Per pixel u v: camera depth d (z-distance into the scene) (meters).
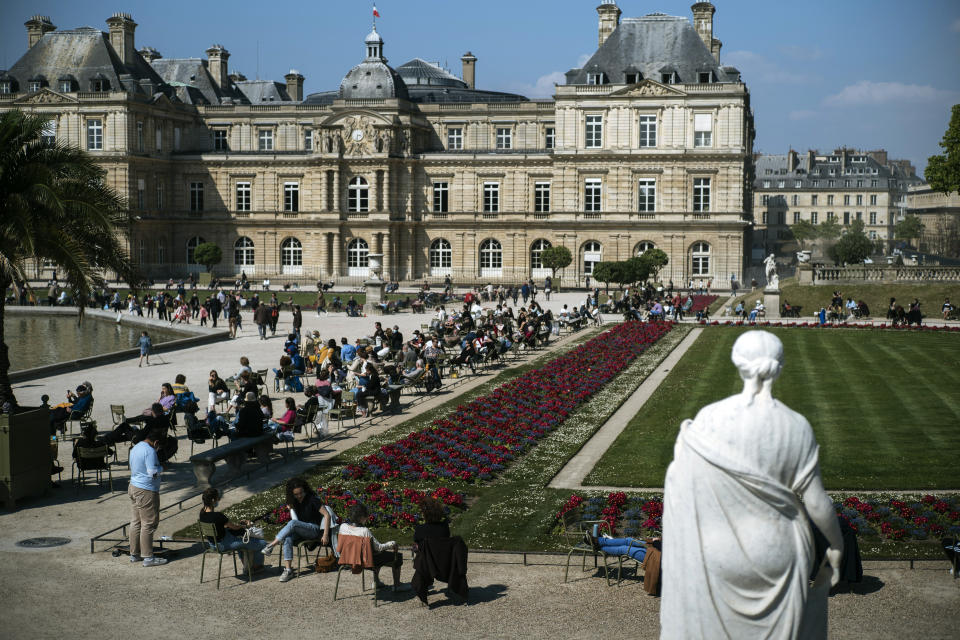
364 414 34.78
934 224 188.38
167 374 45.12
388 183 113.06
